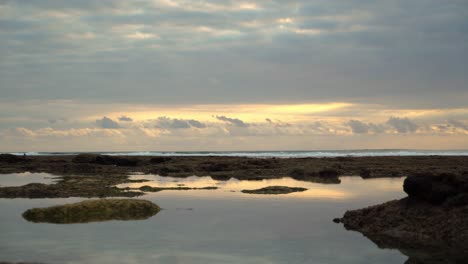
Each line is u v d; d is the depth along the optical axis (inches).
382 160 2775.6
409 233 654.5
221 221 766.5
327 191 1222.3
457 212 662.5
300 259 527.5
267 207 926.4
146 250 558.6
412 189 728.3
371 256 545.6
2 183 1465.3
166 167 2116.1
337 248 581.9
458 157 3218.5
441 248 586.2
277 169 2059.5
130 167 2370.8
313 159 2901.1
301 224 741.9
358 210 780.0
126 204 877.8
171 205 958.4
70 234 650.8
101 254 535.8
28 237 630.5
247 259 523.2
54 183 1454.2
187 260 514.6
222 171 2059.5
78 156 2610.7
